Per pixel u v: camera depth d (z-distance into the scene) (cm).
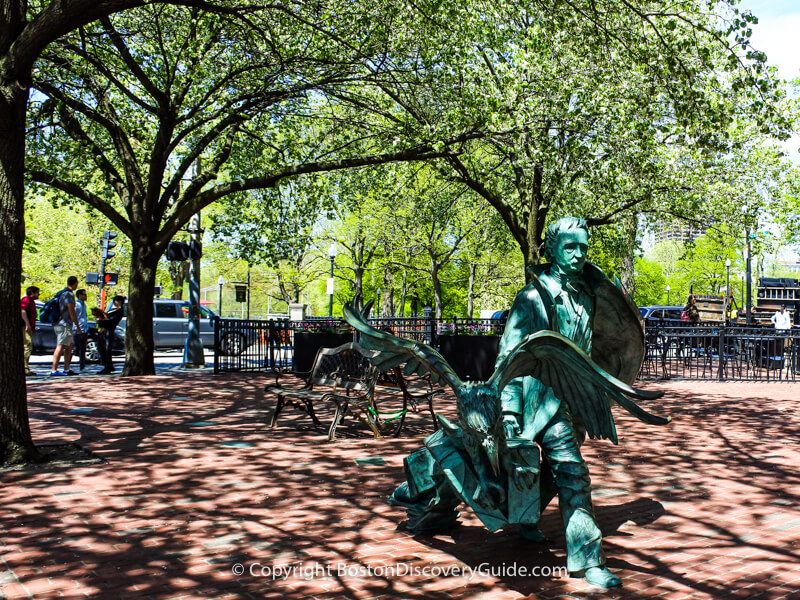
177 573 404
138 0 762
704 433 920
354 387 866
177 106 1475
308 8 1232
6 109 697
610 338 445
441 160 1806
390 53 1337
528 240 1895
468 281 5206
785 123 935
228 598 368
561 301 420
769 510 555
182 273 3609
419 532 482
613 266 2778
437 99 1361
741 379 1670
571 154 1398
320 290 5816
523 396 418
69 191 1520
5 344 692
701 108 1042
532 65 1336
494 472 379
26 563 417
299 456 746
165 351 2678
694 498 592
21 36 702
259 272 5781
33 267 4372
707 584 395
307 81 1396
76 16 708
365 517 522
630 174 1505
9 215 700
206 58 1481
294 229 1912
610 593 380
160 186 1556
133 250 1581
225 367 1706
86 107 1494
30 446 704
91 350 2036
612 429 411
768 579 404
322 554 439
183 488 604
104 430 888
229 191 1529
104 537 468
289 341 1747
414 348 409
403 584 390
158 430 895
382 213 3769
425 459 464
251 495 583
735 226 1983
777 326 2406
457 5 1240
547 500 445
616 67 1167
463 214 3766
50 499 564
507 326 424
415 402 1204
